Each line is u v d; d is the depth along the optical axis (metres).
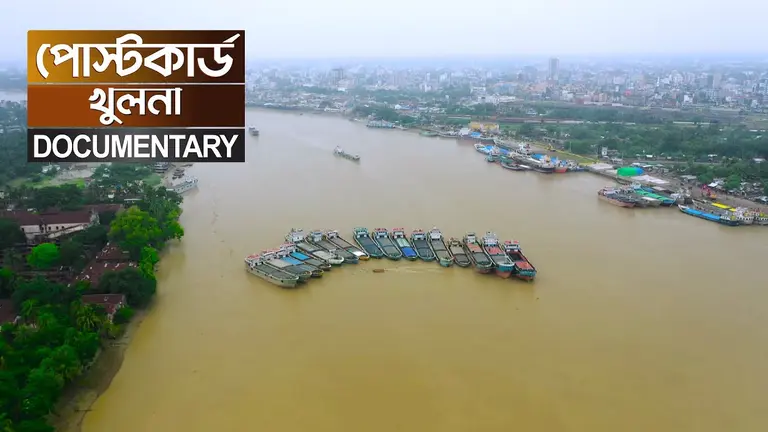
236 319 142.50
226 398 112.75
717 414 109.94
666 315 146.12
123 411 109.00
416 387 116.25
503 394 114.50
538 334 136.25
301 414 108.31
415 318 143.25
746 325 141.62
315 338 133.75
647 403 112.75
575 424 106.62
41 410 99.25
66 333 119.75
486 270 168.38
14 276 148.50
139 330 137.25
